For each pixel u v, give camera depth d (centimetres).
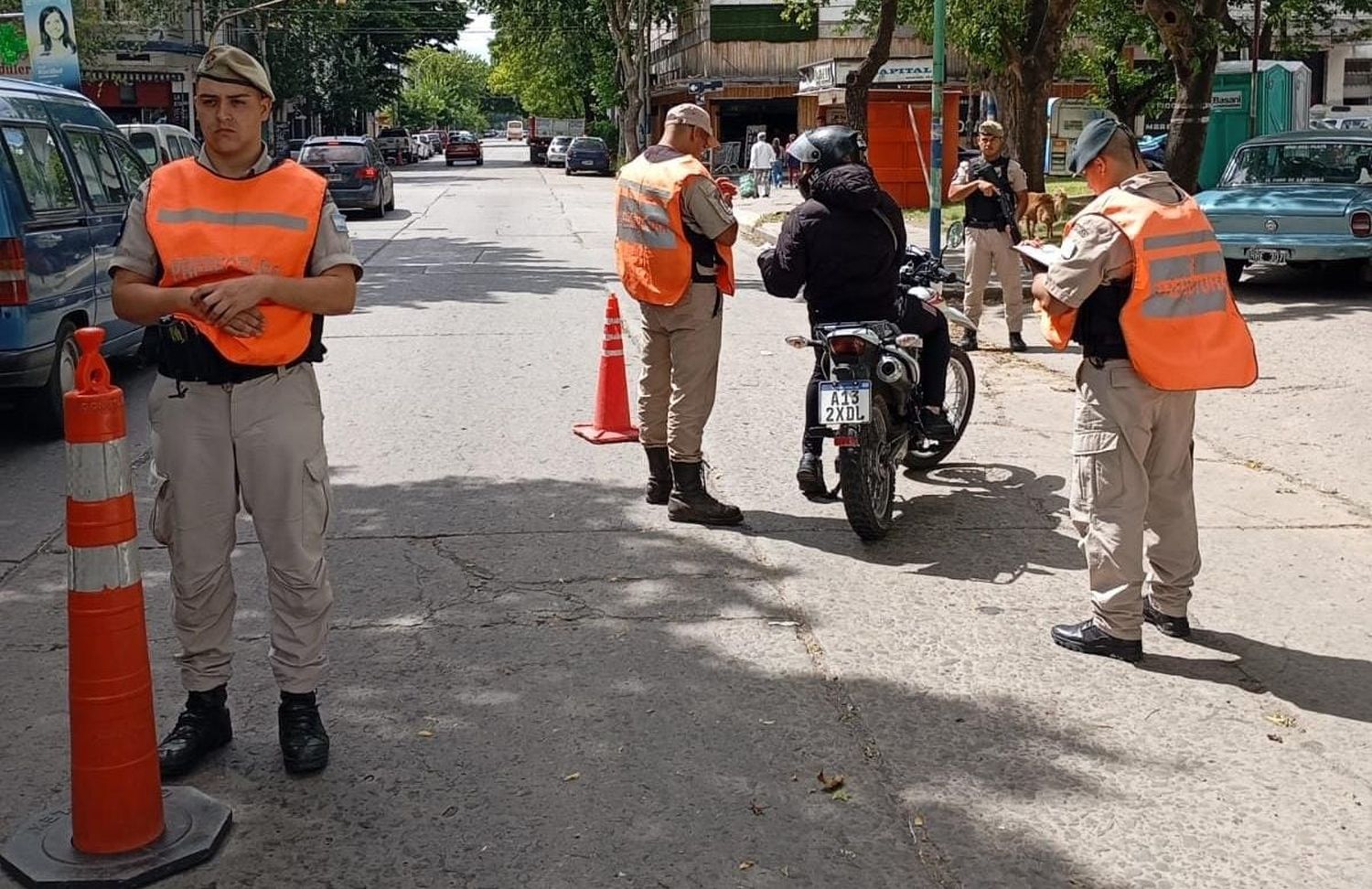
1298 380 984
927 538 631
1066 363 1083
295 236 379
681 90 5381
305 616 400
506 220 2616
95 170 927
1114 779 399
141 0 4391
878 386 620
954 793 391
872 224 629
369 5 6594
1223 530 641
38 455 805
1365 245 1348
